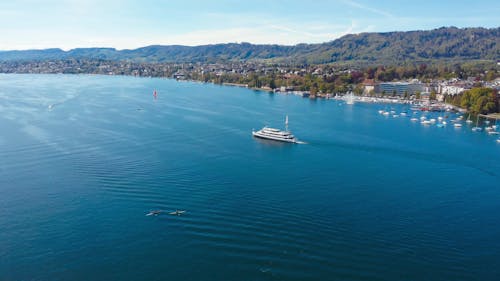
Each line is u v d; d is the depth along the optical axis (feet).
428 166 573.74
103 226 364.79
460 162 597.52
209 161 567.18
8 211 392.68
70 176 488.02
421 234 358.84
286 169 540.11
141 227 362.94
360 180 501.56
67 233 353.10
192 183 472.44
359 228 367.45
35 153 583.17
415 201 434.71
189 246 333.62
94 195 431.84
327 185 478.59
